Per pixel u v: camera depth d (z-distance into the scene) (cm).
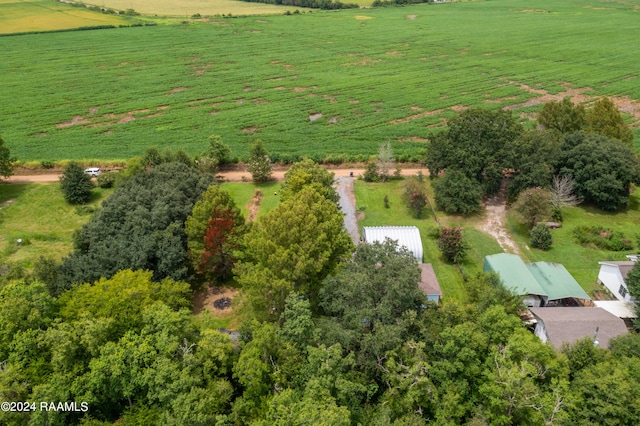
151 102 11125
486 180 7038
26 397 3102
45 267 4431
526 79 12938
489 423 3170
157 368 3130
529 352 3362
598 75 13150
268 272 4016
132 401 3350
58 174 7962
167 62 14200
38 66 13488
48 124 9881
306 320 3522
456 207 6575
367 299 3691
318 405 2894
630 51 15350
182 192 5738
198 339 3575
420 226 6500
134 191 5631
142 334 3384
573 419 3138
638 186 7088
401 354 3438
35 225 6550
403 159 8438
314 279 4234
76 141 9112
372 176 7762
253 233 4575
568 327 4141
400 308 3756
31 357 3288
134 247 4666
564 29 18412
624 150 6656
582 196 6769
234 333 4375
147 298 3766
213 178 6438
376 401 3500
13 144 8900
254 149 7638
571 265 5622
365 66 14188
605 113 7675
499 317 3659
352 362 3275
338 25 19450
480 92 11956
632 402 3034
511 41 16875
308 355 3397
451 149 6800
